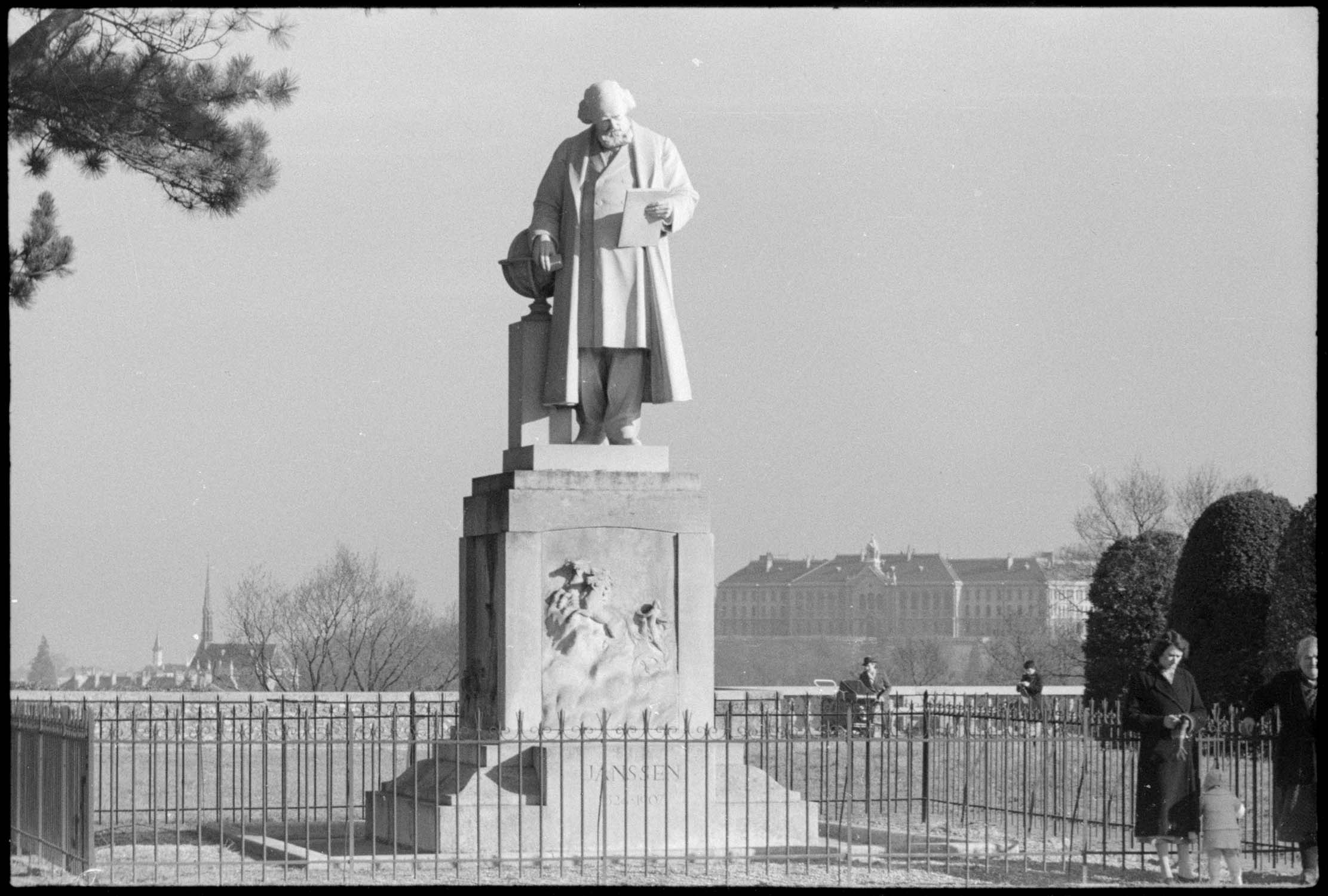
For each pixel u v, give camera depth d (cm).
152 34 2025
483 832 1628
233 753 1789
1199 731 1598
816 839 1702
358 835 1808
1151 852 1777
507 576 1677
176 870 1565
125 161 2069
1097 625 4044
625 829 1559
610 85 1759
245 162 2081
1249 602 3359
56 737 1622
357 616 5984
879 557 14275
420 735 2536
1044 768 1677
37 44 1958
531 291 1797
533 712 1662
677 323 1745
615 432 1756
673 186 1766
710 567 1719
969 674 12225
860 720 2883
